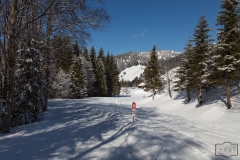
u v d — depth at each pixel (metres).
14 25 9.25
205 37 20.02
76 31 11.17
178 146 5.74
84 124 10.52
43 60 14.42
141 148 5.68
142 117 13.66
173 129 8.49
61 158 5.06
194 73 20.36
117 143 6.43
